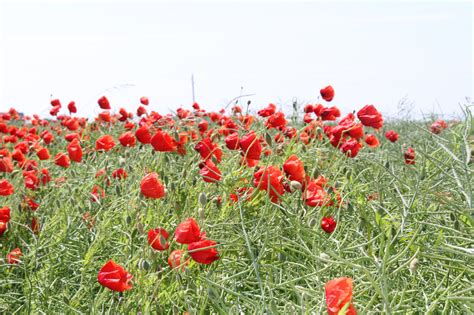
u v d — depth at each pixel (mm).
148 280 1965
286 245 1988
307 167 2395
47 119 6066
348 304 1363
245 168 2574
